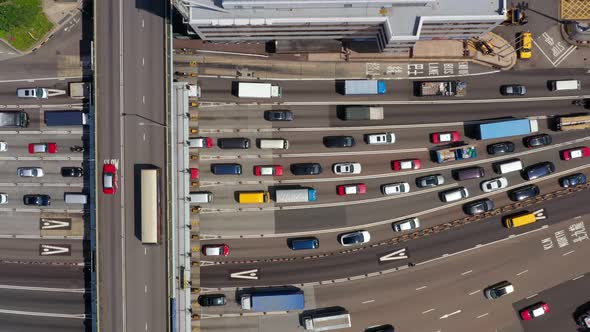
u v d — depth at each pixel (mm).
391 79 93000
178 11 82625
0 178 94562
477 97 92812
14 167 94750
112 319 87188
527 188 91688
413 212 93000
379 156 93188
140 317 87062
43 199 93250
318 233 93000
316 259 92875
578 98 92188
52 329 93500
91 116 90562
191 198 90500
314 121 93000
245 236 92875
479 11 78188
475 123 92562
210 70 93125
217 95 93062
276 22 78000
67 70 93938
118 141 86938
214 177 92875
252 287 92562
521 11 91062
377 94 92438
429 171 92875
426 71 93125
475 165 92688
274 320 92375
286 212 92875
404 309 92625
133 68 86750
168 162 85938
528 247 92688
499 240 92875
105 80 87000
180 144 88188
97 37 86875
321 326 89812
